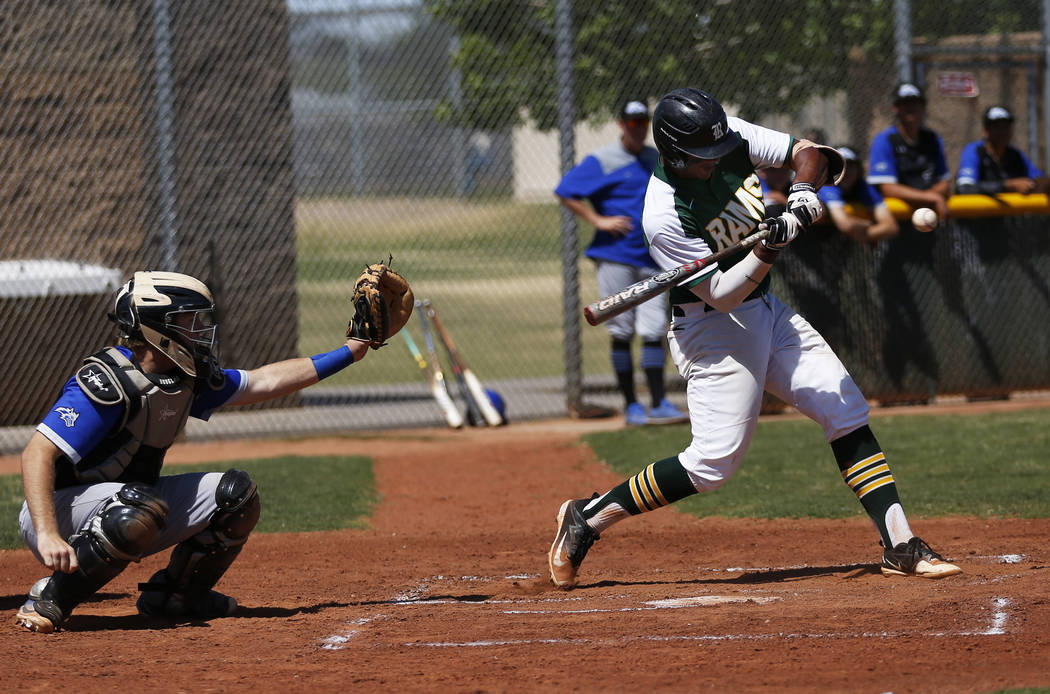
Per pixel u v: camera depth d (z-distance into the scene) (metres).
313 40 48.44
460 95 41.50
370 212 55.84
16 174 36.69
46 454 14.01
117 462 14.63
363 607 16.64
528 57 40.28
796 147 16.58
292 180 39.28
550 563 17.69
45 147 36.88
